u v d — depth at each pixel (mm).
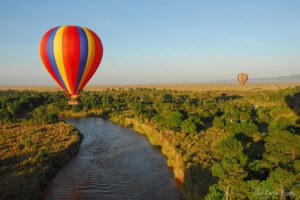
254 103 104125
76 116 94062
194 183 33094
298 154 29516
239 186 26859
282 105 84875
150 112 86688
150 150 51188
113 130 69688
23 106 99125
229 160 29312
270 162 30328
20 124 74438
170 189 34656
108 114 93062
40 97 114562
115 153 49688
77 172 40594
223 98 130000
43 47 37812
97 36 40094
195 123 59531
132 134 64750
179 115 60938
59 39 36875
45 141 53438
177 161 40469
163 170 40875
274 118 70188
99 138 61125
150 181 37062
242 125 51281
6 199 29500
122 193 33844
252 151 38625
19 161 41281
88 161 45438
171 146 47781
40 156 42094
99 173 40125
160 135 56000
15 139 55312
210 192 27922
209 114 77062
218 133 55750
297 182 25781
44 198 32594
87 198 32625
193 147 45656
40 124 73500
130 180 37531
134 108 87438
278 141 30891
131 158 46750
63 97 128875
